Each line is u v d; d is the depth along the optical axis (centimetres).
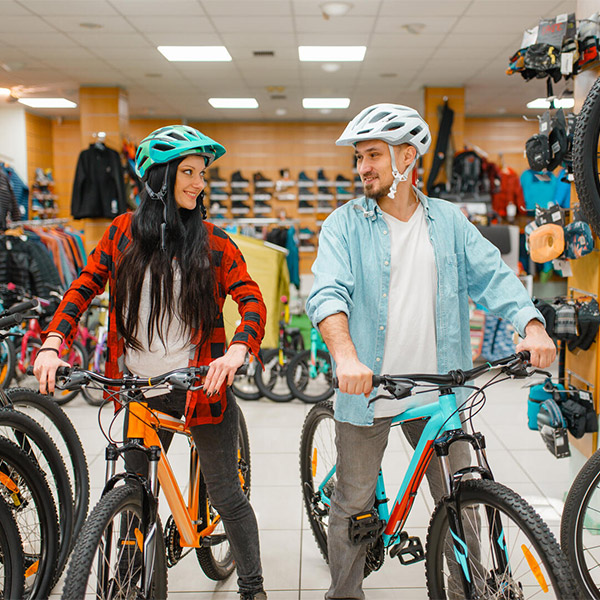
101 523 139
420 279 178
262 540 267
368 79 820
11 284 526
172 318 173
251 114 1141
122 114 862
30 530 216
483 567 156
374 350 177
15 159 1064
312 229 1248
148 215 171
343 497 190
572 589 128
